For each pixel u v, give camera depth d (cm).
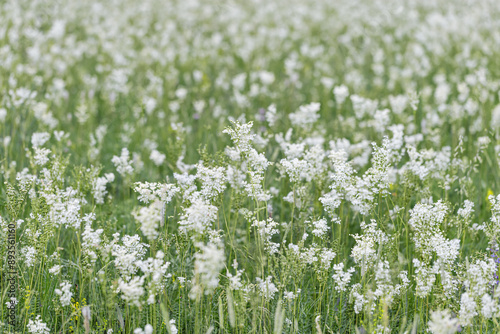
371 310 515
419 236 563
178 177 573
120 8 2286
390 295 514
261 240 566
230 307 487
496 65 1532
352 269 550
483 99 1065
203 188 572
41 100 1105
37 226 605
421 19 2305
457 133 998
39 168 796
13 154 882
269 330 537
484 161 891
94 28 1827
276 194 775
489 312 486
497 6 2495
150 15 2217
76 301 576
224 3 2530
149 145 967
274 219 731
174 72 1339
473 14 2203
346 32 2117
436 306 546
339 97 1016
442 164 743
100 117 1177
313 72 1530
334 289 563
